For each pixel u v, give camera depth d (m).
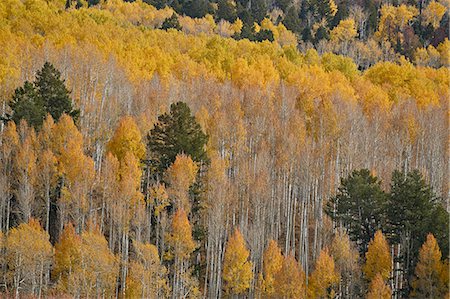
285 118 83.75
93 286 54.19
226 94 89.19
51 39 104.38
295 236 75.56
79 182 60.81
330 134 80.38
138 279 53.69
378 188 59.75
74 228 60.69
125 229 58.50
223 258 64.31
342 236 60.16
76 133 65.75
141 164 65.06
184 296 56.28
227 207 65.25
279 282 57.34
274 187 74.75
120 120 71.56
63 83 76.94
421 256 52.97
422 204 57.00
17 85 78.94
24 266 54.34
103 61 87.50
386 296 52.12
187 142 62.25
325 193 73.31
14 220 66.44
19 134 66.31
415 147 87.62
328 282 57.00
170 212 64.25
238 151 74.25
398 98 104.31
